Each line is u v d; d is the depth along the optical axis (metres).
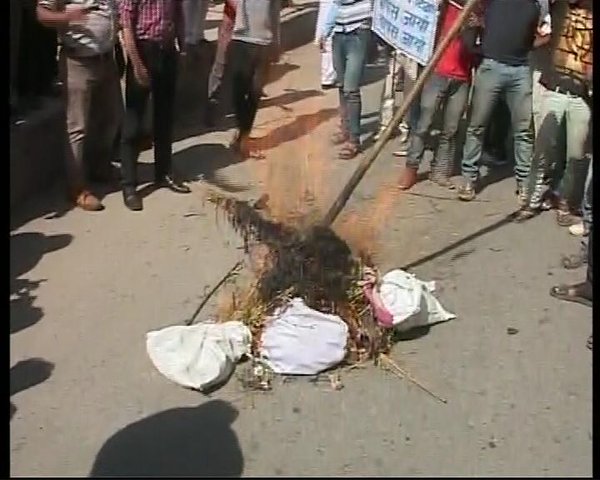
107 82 6.70
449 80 7.16
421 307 5.16
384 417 4.43
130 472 3.97
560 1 6.64
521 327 5.35
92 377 4.66
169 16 6.69
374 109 9.89
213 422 4.33
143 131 7.16
